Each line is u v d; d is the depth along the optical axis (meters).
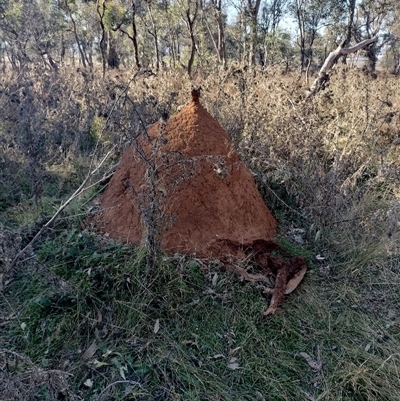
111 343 2.20
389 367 2.13
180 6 11.66
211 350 2.18
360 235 3.15
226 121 4.50
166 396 1.93
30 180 4.12
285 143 3.86
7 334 2.29
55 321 2.31
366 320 2.48
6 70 8.36
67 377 1.99
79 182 4.17
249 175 3.18
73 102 5.70
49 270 2.52
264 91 5.01
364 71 7.72
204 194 2.80
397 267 2.92
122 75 8.09
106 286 2.43
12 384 1.77
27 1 10.70
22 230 3.08
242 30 11.72
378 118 4.52
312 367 2.14
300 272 2.68
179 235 2.67
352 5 15.28
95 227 3.00
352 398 1.99
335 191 3.31
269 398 1.96
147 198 2.54
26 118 4.50
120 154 4.34
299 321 2.41
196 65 10.57
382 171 3.53
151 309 2.32
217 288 2.47
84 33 15.29
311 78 7.36
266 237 3.02
